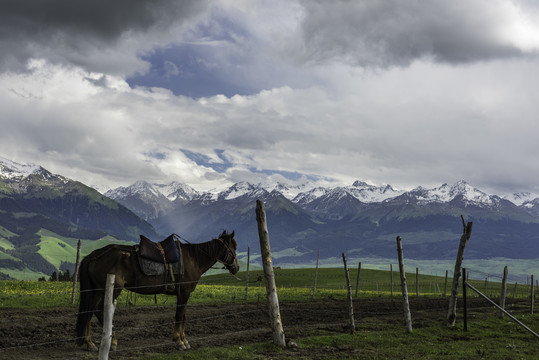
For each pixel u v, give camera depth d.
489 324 28.03
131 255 17.00
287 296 46.91
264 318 27.64
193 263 18.45
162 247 17.81
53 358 15.03
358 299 47.75
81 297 16.39
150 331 20.69
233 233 20.03
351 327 22.61
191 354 15.99
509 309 41.16
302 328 24.06
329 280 109.75
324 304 39.28
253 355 16.61
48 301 29.00
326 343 19.75
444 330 24.97
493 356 18.56
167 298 34.84
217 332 21.72
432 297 60.34
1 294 31.81
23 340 17.66
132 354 15.98
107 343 13.14
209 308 31.31
